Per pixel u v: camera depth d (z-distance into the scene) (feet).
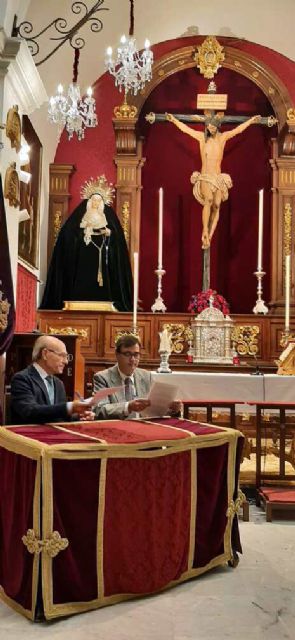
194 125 29.71
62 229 27.78
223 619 9.29
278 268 28.48
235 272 30.04
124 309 27.12
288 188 28.81
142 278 30.04
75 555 9.37
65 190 29.40
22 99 18.74
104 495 9.59
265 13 27.66
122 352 13.42
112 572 9.73
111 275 27.48
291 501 14.42
